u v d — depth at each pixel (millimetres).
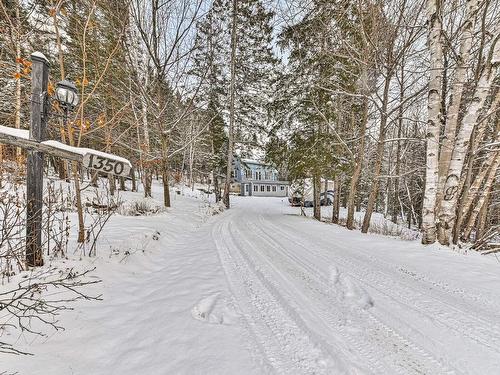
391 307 3189
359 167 11109
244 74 18188
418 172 18000
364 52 8859
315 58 11125
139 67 10523
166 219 9570
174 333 2566
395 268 4715
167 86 11383
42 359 2119
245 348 2332
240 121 19188
